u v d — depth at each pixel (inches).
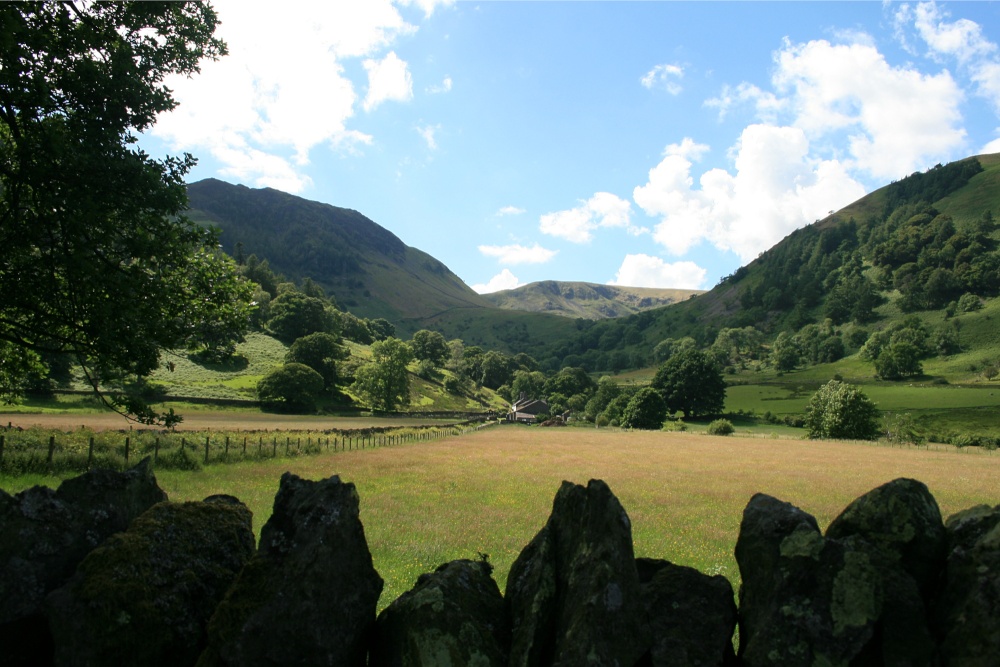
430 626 154.9
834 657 141.3
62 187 374.3
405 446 2049.7
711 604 162.7
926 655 139.1
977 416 3875.5
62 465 796.0
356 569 170.4
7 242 382.3
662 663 152.1
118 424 1831.9
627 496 919.7
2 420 1753.2
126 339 416.8
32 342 484.4
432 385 6432.1
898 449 2417.6
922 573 157.6
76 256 379.9
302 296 6003.9
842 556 149.6
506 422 5423.2
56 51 396.2
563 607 157.6
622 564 156.7
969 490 1095.6
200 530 196.4
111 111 418.0
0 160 400.2
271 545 168.7
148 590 172.6
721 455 1927.9
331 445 1744.6
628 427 4542.3
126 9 449.7
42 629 180.7
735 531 641.6
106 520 206.4
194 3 477.4
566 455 1822.1
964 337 6845.5
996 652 128.0
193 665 173.8
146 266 451.5
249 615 157.2
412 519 644.1
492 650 157.4
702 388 5123.0
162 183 418.0
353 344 6845.5
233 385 4037.9
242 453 1200.2
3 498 189.3
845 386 3235.7
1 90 360.5
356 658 166.4
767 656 146.8
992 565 140.4
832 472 1390.3
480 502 797.2
